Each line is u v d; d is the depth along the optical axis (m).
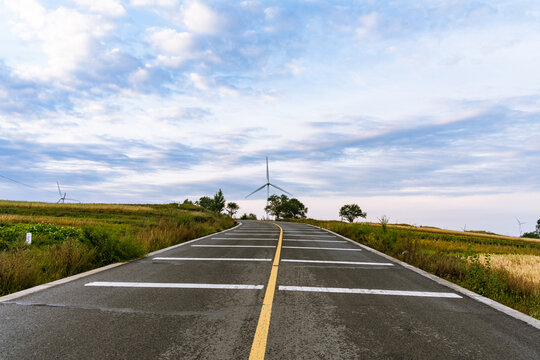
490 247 22.23
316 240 15.86
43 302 4.47
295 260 8.88
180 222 17.89
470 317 4.19
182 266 7.61
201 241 14.58
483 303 4.92
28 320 3.72
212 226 24.92
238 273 6.79
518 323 3.99
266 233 20.64
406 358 2.89
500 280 6.79
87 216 38.84
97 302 4.50
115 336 3.27
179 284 5.69
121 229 19.97
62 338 3.20
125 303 4.46
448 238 31.78
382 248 12.56
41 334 3.30
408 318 4.07
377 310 4.38
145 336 3.28
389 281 6.41
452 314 4.30
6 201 51.84
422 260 8.91
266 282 5.96
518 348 3.19
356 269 7.70
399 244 11.84
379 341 3.28
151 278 6.19
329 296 5.07
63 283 5.71
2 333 3.32
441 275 7.73
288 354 2.91
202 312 4.11
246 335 3.36
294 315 4.06
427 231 47.88
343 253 10.84
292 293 5.19
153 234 12.71
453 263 8.09
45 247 10.89
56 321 3.70
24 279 5.48
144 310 4.16
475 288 6.44
